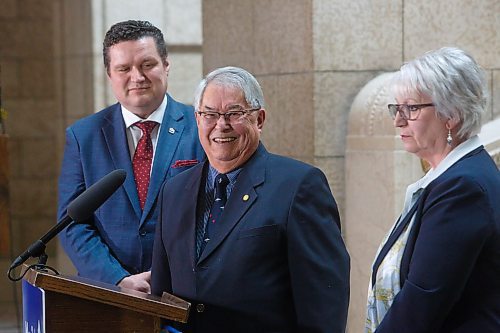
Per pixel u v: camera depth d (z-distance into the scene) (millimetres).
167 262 6719
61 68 19531
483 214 5516
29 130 20750
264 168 6410
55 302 5461
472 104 5781
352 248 10609
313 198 6297
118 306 5488
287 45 11055
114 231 7980
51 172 20844
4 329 15422
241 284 6184
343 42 10680
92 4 18000
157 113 8156
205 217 6492
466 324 5578
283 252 6238
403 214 6113
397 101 5926
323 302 6188
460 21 11016
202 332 6266
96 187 6047
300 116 10867
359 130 10414
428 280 5520
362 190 10422
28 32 20578
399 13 10844
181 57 18516
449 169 5750
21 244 20812
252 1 11711
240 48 12047
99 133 8203
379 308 5992
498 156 10148
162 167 8008
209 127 6344
